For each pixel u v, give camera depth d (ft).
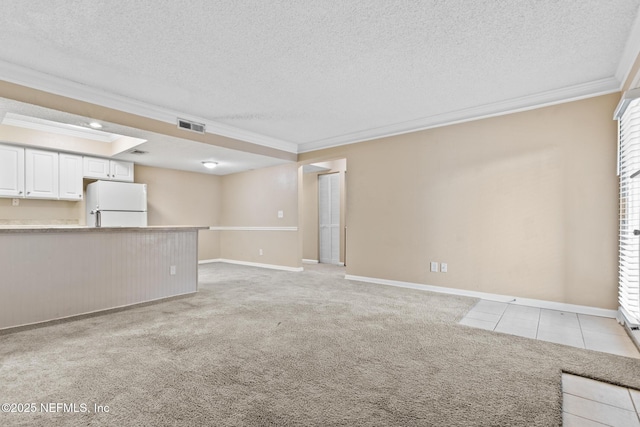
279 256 20.65
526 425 4.75
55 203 16.80
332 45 8.29
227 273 18.80
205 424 4.72
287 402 5.32
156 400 5.37
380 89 11.07
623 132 9.32
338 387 5.80
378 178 15.66
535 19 7.19
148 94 11.54
